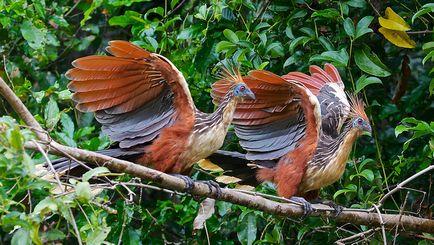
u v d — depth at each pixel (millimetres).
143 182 11422
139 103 9438
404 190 11305
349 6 11352
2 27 12453
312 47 11227
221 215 10875
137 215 12031
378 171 10789
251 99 9758
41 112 11570
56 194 7328
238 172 10562
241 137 10352
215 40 11391
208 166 10508
